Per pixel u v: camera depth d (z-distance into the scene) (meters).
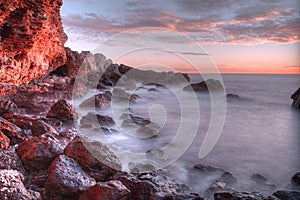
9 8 11.30
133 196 4.29
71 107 10.07
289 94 28.48
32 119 8.28
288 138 10.20
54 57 20.92
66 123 9.45
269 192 5.48
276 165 7.21
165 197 4.12
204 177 5.89
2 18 11.48
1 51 12.23
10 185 3.46
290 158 7.83
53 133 7.48
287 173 6.66
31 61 15.61
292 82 49.59
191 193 4.41
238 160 7.42
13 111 9.88
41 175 4.76
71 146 5.36
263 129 11.82
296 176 5.80
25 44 13.34
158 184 4.71
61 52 21.75
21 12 12.37
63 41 22.56
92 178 4.69
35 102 12.52
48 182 4.13
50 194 4.16
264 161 7.48
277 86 40.41
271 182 6.07
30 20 13.03
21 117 8.45
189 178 5.76
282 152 8.41
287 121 13.91
